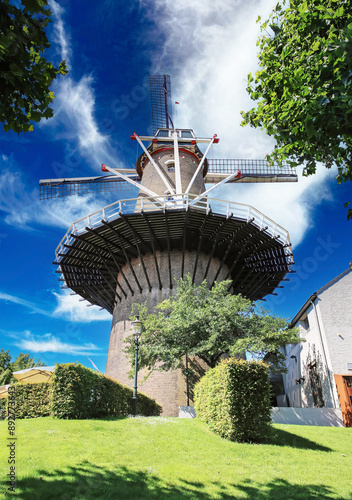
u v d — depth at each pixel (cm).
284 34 638
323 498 550
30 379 1688
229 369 972
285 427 1273
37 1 415
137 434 904
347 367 1733
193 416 1542
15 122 465
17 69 398
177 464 689
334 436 1185
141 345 1571
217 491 555
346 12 512
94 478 553
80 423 936
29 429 829
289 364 2773
